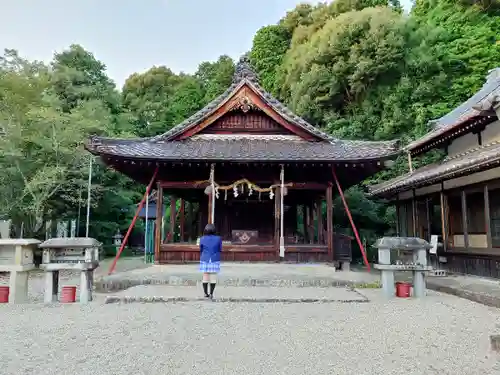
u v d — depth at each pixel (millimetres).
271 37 41844
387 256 9734
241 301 8906
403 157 24953
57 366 4430
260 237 17078
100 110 27984
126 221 32594
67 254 9250
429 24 31484
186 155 13633
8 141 19000
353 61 28906
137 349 5090
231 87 16047
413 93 27391
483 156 11078
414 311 7777
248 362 4562
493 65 27125
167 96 47312
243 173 14820
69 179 22281
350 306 8336
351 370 4293
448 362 4574
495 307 8203
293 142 16094
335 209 22312
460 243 14445
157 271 13375
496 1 29156
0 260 9102
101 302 8969
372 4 36719
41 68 23953
